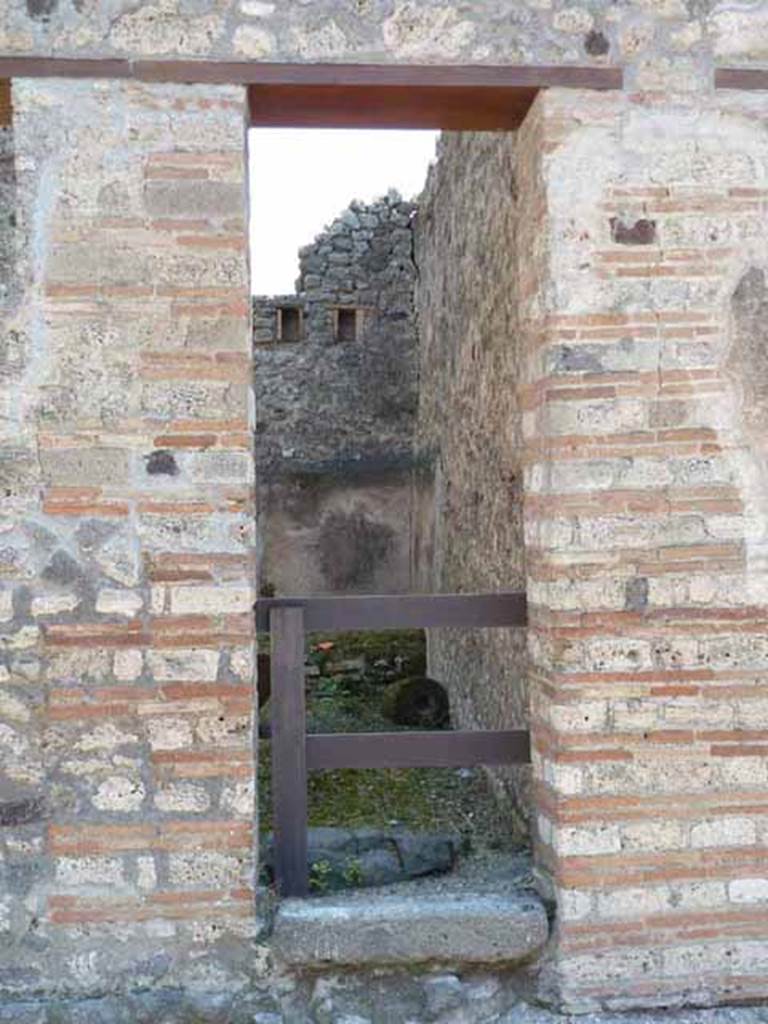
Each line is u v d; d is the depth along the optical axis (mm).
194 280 3340
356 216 10484
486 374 5895
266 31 3357
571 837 3398
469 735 3723
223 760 3348
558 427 3414
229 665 3352
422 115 3658
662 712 3428
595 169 3432
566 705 3404
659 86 3451
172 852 3342
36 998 3305
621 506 3422
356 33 3381
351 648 8852
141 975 3334
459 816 5273
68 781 3324
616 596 3420
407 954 3393
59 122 3312
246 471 3355
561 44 3430
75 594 3326
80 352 3322
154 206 3332
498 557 5559
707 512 3439
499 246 5395
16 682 3314
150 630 3336
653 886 3418
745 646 3445
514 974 3469
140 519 3336
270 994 3375
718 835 3430
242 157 3355
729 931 3430
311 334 10461
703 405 3439
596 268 3422
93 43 3318
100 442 3326
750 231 3465
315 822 5129
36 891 3316
